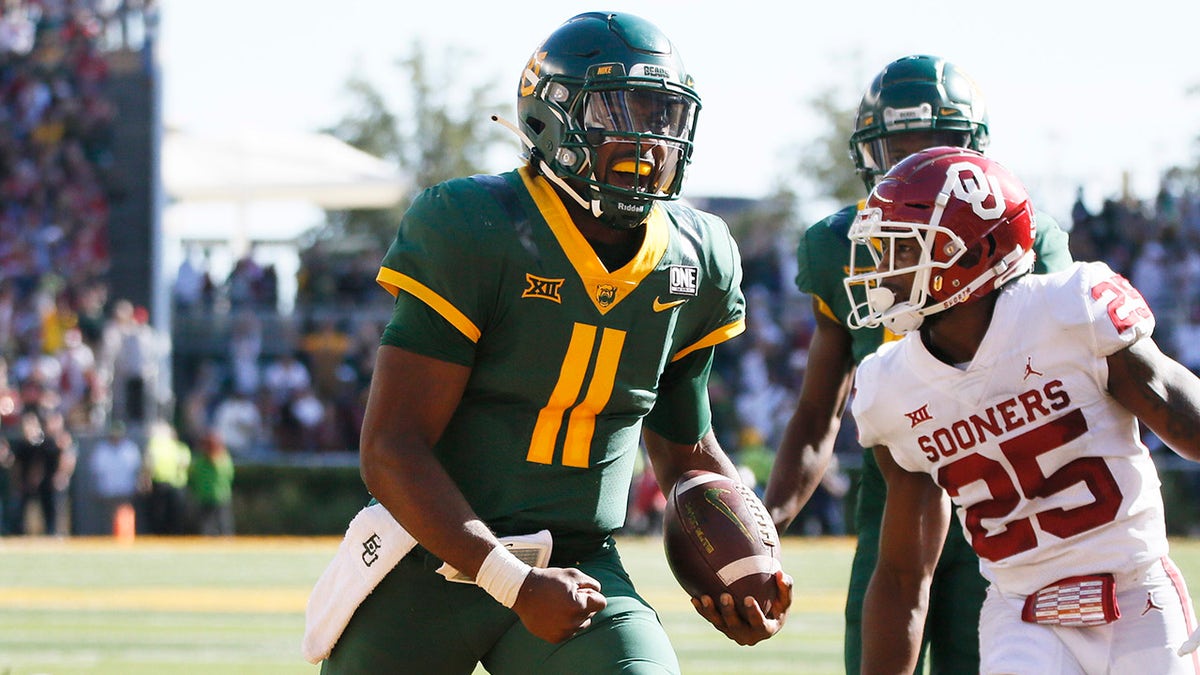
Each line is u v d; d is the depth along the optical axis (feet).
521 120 39.45
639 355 38.60
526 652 37.65
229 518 202.08
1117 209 223.51
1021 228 38.01
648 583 135.64
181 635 97.96
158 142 246.68
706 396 41.73
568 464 38.65
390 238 414.41
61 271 238.07
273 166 269.64
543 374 37.96
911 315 38.27
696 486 39.45
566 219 37.93
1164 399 36.60
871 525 49.67
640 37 38.14
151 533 199.21
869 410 39.58
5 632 99.35
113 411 201.36
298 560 161.38
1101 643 36.76
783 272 236.84
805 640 96.58
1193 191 229.25
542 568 36.09
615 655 36.35
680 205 40.88
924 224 37.52
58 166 245.24
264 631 100.32
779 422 212.02
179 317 244.63
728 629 38.50
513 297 37.47
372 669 38.88
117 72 249.14
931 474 39.52
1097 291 37.09
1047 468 37.37
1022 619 37.70
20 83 250.57
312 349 232.53
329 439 220.84
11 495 190.49
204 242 289.53
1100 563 36.94
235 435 216.74
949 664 47.93
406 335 37.22
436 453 39.01
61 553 169.89
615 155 37.55
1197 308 206.49
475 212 37.50
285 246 276.82
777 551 38.99
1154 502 37.52
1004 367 37.42
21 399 194.59
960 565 47.52
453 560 35.96
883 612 41.19
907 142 49.88
